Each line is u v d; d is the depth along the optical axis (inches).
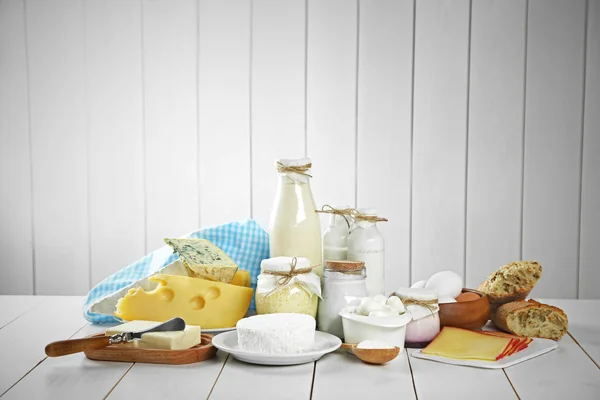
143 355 44.6
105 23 102.3
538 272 53.0
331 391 39.2
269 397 38.2
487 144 100.0
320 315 50.2
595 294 100.6
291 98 101.5
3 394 39.1
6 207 105.3
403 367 43.6
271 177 102.5
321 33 100.7
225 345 46.5
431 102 100.3
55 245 105.3
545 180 99.9
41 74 103.3
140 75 102.7
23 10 102.7
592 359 45.6
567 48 98.5
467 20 99.3
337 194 101.8
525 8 98.6
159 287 51.5
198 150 103.0
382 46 100.2
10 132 104.3
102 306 54.9
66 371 43.2
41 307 62.1
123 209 104.3
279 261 49.9
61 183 104.5
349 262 50.0
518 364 44.4
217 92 102.2
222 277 53.1
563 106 99.0
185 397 38.3
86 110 103.5
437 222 101.2
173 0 101.7
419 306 48.1
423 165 100.8
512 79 99.3
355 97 100.9
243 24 101.3
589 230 99.9
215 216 103.4
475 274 101.3
